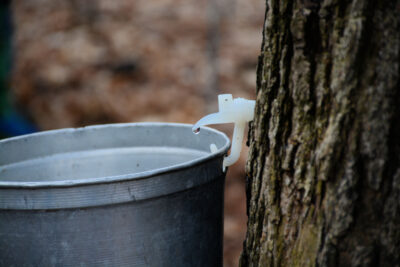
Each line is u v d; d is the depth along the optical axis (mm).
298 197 1505
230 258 3838
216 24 5594
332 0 1369
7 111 6789
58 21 6762
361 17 1328
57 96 6137
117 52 6043
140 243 1563
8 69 7426
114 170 2074
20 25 7258
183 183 1587
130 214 1526
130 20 6316
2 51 7820
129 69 5891
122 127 2066
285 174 1526
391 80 1323
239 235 3977
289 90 1492
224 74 5340
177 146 2031
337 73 1378
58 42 6527
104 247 1534
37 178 1970
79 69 6117
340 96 1373
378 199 1367
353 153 1365
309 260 1484
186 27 5961
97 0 6660
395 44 1314
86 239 1517
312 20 1412
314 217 1466
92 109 5805
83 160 2055
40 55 6570
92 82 5941
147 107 5531
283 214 1549
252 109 1678
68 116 5938
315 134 1447
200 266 1722
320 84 1423
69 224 1499
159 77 5668
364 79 1348
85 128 2051
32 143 1964
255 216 1646
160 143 2057
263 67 1568
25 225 1515
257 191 1629
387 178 1355
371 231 1383
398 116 1335
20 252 1548
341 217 1392
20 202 1487
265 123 1574
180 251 1646
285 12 1467
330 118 1403
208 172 1661
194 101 5336
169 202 1578
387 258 1380
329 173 1404
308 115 1458
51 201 1476
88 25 6535
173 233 1614
